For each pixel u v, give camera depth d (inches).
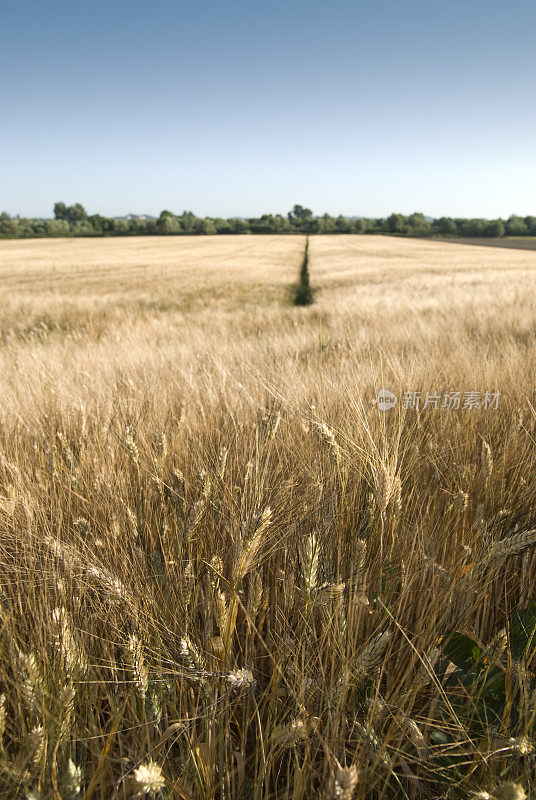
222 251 2030.0
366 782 34.5
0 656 41.1
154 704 35.6
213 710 37.0
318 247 2381.9
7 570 49.4
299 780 33.6
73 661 35.4
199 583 48.6
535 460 66.1
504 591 55.0
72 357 204.8
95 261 1501.0
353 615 43.0
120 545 50.1
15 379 146.1
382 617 46.3
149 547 56.5
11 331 386.9
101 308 521.3
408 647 44.9
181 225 5246.1
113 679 40.3
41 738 30.6
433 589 48.4
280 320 373.1
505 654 45.1
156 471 61.0
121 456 73.1
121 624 43.4
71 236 4589.1
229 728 40.3
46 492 60.1
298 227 5659.5
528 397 95.0
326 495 57.6
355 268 1086.4
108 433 79.1
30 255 1888.5
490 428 83.3
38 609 45.4
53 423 87.9
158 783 27.7
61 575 46.5
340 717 38.7
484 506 56.8
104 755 34.1
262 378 96.7
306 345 198.4
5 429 89.6
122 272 1083.3
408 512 61.1
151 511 60.6
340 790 25.5
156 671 38.6
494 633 50.2
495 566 45.3
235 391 101.5
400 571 50.3
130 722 39.8
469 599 46.7
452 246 2600.9
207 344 209.5
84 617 44.7
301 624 44.1
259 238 3735.2
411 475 67.3
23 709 38.1
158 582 48.2
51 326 428.8
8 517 54.1
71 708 33.7
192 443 76.5
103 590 45.9
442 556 55.3
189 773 34.9
